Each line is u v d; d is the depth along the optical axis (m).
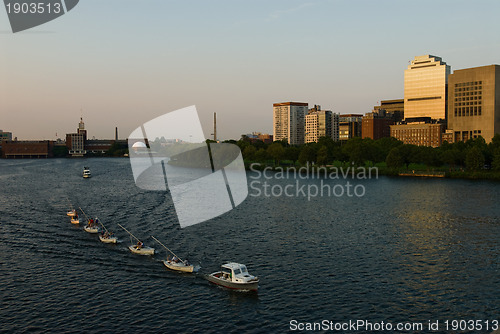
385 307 52.53
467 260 69.62
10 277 61.69
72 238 83.25
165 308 52.28
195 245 79.38
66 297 55.00
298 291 57.53
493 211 111.44
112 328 47.09
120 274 63.44
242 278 57.88
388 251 75.44
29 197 143.50
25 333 45.62
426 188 163.00
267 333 46.53
